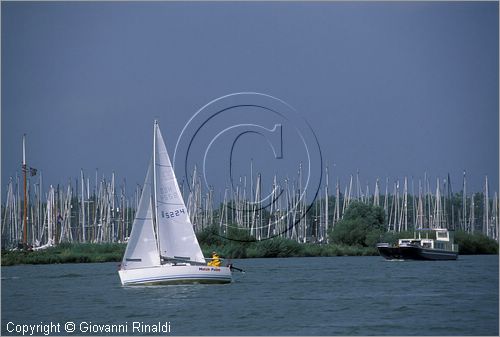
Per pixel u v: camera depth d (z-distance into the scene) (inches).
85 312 7116.1
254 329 6181.1
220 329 6190.9
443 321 6525.6
